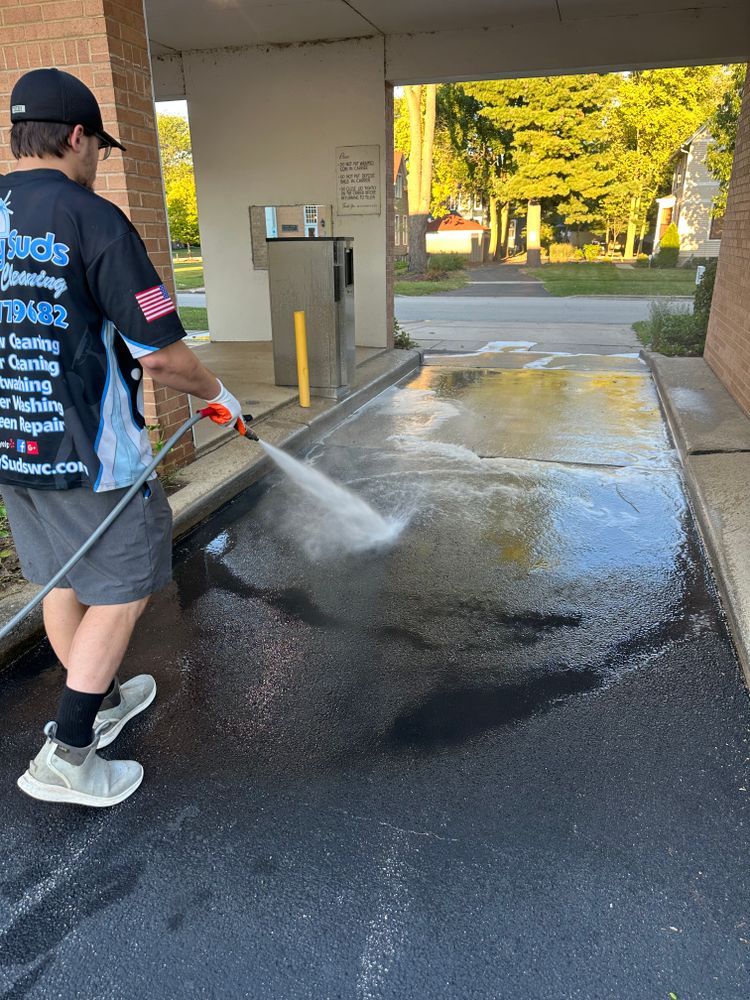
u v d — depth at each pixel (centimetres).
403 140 4103
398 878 210
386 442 652
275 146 1043
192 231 4700
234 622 352
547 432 677
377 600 372
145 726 276
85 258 192
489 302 2231
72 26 422
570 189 3594
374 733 272
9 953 189
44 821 232
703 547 428
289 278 729
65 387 200
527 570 402
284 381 776
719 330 860
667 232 3503
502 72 943
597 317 1741
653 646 328
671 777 248
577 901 202
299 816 233
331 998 177
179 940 192
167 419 506
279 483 546
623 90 3422
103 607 222
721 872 211
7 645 313
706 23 863
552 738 268
